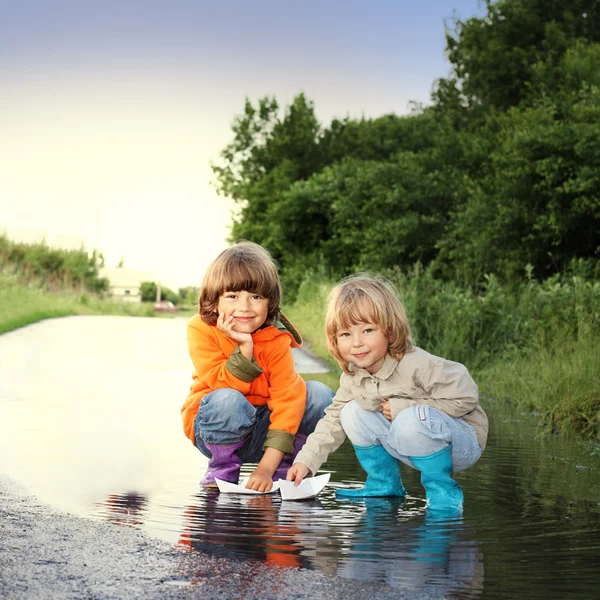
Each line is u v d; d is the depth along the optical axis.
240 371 3.36
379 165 22.80
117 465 3.68
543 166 14.44
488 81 26.42
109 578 1.92
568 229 14.96
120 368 9.21
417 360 3.14
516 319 9.58
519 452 4.29
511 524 2.65
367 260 21.95
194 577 1.96
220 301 3.38
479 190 17.03
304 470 3.27
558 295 8.55
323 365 10.05
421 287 11.27
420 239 20.86
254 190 32.19
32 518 2.53
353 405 3.24
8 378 7.60
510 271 15.23
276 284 3.44
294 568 2.06
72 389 6.99
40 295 25.31
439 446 2.97
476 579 2.02
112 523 2.54
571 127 14.67
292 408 3.46
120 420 5.26
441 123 29.22
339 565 2.12
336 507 2.95
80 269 38.38
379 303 3.11
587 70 20.17
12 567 1.98
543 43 24.97
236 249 3.43
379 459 3.22
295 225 28.22
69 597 1.78
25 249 36.78
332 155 33.00
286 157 33.38
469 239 16.97
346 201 24.30
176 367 9.55
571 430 5.13
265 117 34.50
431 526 2.61
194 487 3.26
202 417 3.38
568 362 6.68
